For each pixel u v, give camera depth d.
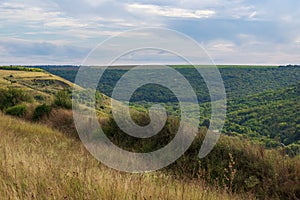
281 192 7.27
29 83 51.28
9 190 4.49
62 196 4.33
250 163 8.23
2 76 62.94
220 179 7.92
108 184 4.71
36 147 8.55
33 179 4.92
